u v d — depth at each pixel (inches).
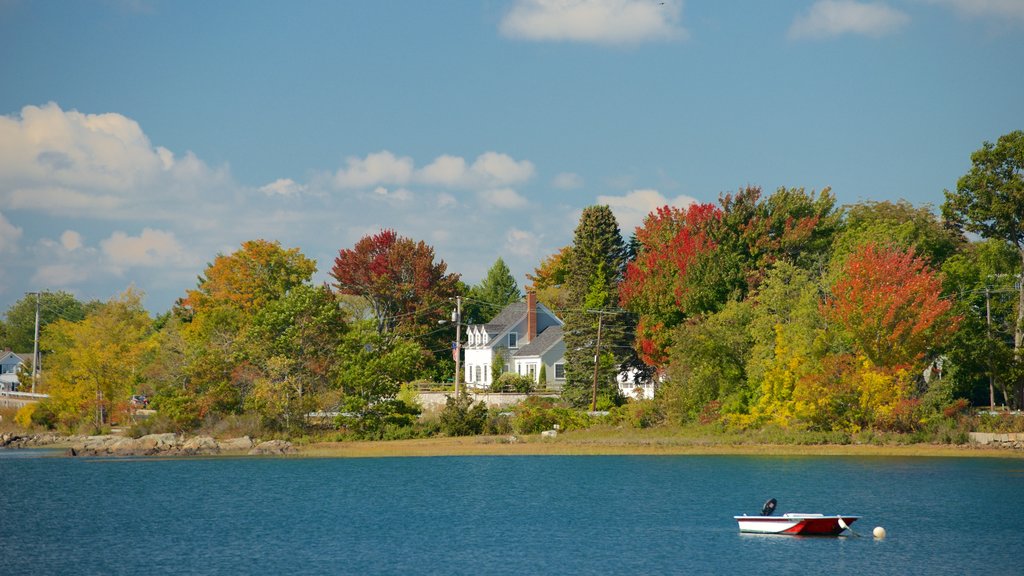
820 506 3009.4
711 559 2330.2
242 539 2650.1
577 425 5260.8
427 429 5236.2
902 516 2832.2
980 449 4195.4
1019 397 4798.2
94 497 3484.3
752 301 5128.0
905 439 4352.9
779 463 4060.0
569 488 3582.7
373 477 3998.5
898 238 5364.2
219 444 4938.5
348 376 5167.3
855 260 4483.3
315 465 4448.8
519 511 3068.4
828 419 4562.0
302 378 5290.4
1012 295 5241.1
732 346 4963.1
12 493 3602.4
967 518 2787.9
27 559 2407.7
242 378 5359.3
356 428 5221.5
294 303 5290.4
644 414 5162.4
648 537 2610.7
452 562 2331.4
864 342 4392.2
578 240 7509.8
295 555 2429.9
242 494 3535.9
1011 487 3329.2
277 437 5093.5
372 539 2630.4
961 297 5083.7
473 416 5241.1
